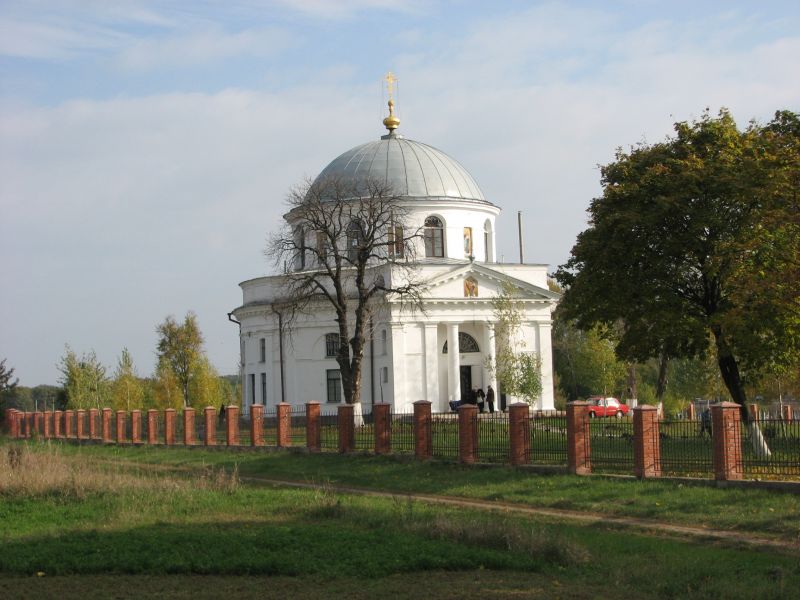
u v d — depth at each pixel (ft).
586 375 302.04
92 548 63.52
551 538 63.67
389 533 69.36
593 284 133.39
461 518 73.10
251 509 82.94
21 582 55.93
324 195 220.23
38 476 94.43
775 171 117.80
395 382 221.25
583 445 97.55
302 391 236.43
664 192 127.24
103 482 95.30
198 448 165.48
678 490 84.17
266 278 244.01
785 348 120.88
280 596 52.13
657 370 337.11
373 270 229.66
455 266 226.79
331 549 62.90
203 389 311.88
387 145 250.78
